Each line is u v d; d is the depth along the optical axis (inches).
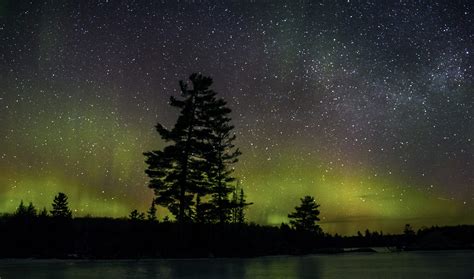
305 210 1768.0
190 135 1109.7
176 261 654.5
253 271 394.0
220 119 1188.5
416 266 443.2
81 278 312.8
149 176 1085.1
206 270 412.5
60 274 359.3
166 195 1053.2
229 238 1131.9
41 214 1322.6
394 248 1485.0
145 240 959.6
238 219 1405.0
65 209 1418.6
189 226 1055.0
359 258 731.4
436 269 388.5
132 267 472.1
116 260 695.7
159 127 1099.3
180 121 1082.1
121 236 997.2
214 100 1145.4
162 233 1034.7
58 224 1155.9
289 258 813.2
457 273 335.9
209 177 1143.6
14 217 1181.1
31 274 358.3
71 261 642.2
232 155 1252.5
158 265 516.1
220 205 1167.6
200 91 1137.4
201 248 978.7
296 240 1633.9
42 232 1025.5
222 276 330.3
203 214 1111.6
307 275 335.3
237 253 968.9
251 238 1195.3
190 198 1074.1
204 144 1091.9
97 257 769.6
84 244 911.7
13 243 911.7
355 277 306.8
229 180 1244.5
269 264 533.0
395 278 290.7
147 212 1748.3
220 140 1233.4
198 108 1135.0
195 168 1082.1
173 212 1064.8
